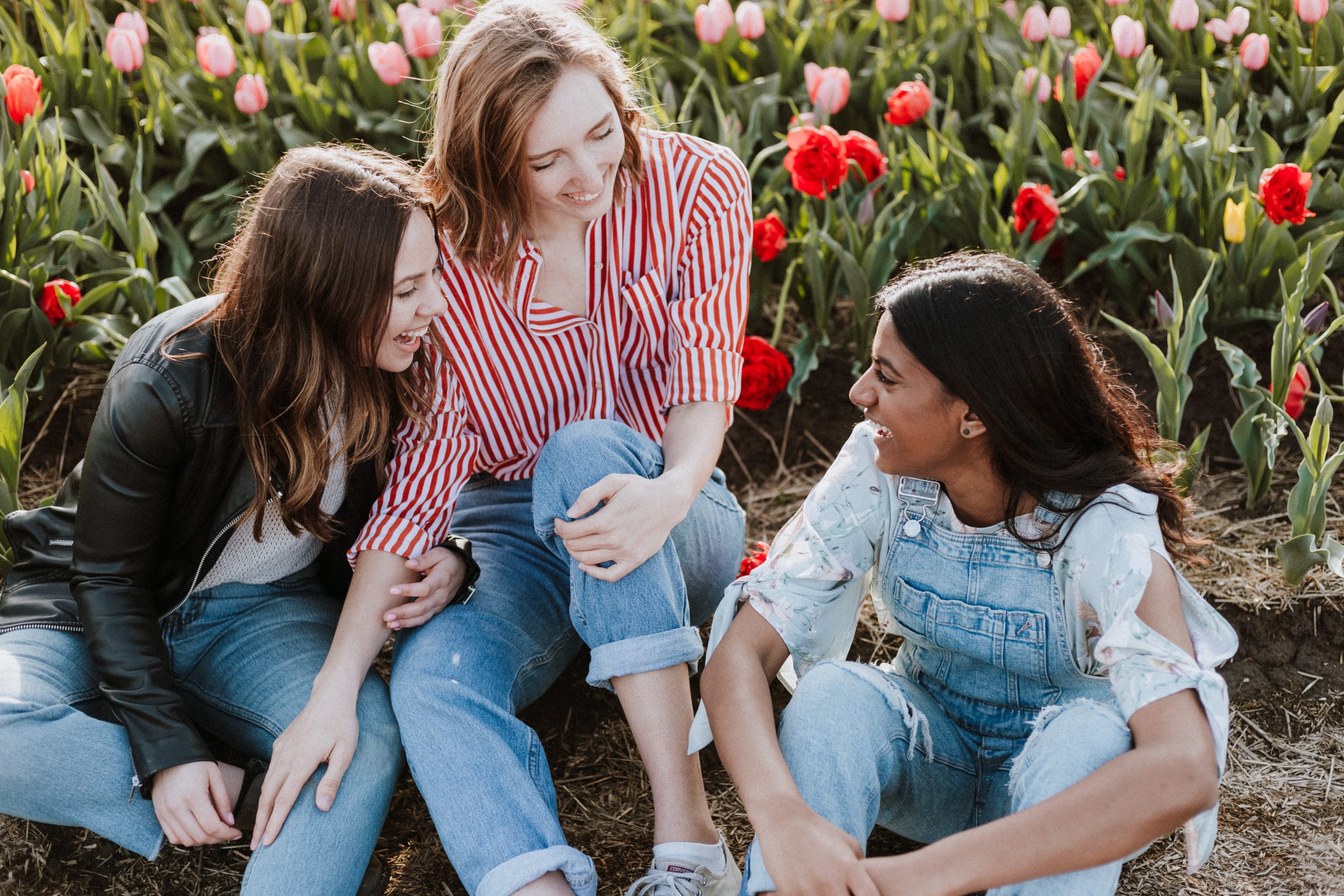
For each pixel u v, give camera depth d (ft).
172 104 11.25
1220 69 11.34
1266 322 9.81
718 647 5.60
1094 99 10.99
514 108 5.74
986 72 11.14
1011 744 5.76
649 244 6.61
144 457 5.80
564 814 7.00
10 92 9.27
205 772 5.78
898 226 9.71
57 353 9.35
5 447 7.73
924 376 5.03
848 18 12.57
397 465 6.52
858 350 9.89
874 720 5.34
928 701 5.79
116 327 9.53
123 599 6.00
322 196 5.58
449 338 6.54
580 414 6.92
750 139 10.44
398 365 6.07
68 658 6.19
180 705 5.93
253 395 5.84
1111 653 4.98
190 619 6.48
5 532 7.28
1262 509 8.70
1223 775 6.97
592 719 7.61
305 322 5.72
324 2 11.44
